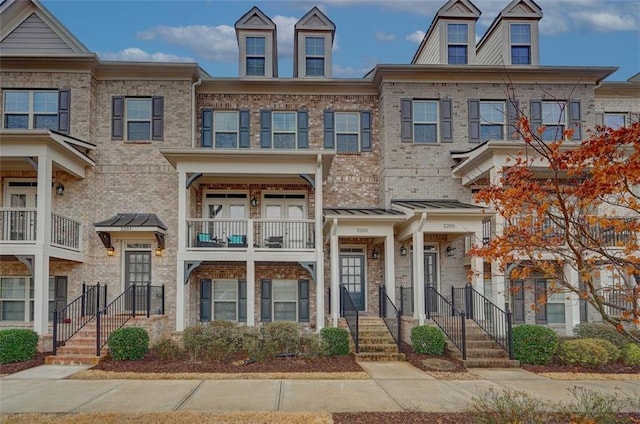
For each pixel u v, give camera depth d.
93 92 15.73
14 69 15.41
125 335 11.82
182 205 14.12
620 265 5.54
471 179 15.63
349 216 14.35
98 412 7.52
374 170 17.09
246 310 15.53
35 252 12.88
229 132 16.86
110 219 15.20
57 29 15.84
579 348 11.59
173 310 15.18
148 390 8.98
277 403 8.09
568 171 5.93
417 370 11.03
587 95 16.69
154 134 15.84
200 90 16.77
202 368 10.97
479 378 10.28
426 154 16.53
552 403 7.96
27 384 9.50
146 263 15.56
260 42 17.38
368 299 16.25
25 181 15.48
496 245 6.37
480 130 16.64
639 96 17.62
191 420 7.08
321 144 16.98
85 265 15.16
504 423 6.26
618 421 6.79
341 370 10.92
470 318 13.92
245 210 16.56
